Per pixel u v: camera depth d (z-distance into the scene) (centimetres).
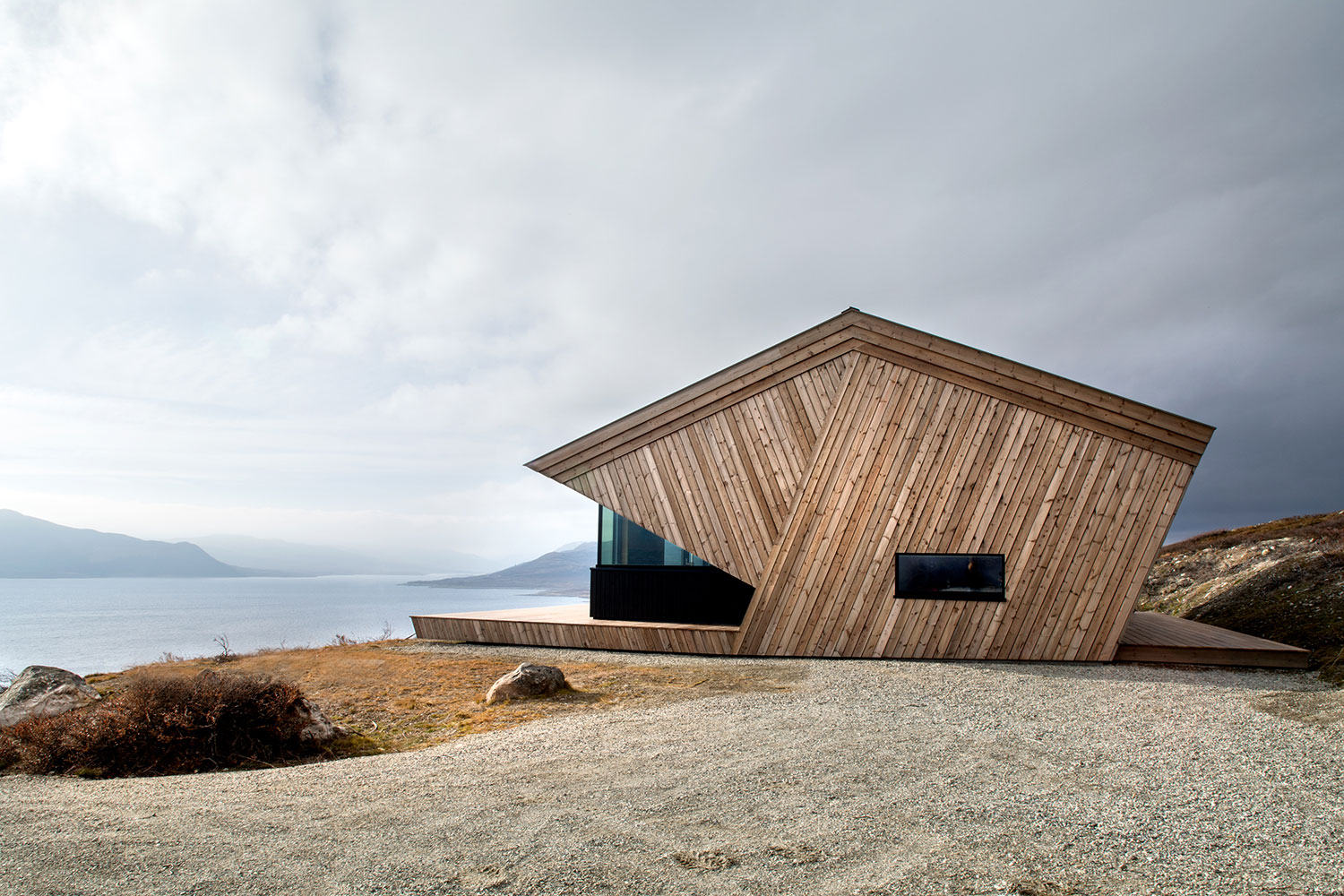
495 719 805
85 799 506
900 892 348
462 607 11144
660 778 546
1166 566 2348
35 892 345
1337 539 1850
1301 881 363
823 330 1331
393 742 724
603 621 1466
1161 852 401
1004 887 354
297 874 367
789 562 1285
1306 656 1088
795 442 1319
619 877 363
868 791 510
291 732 680
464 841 414
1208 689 934
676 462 1387
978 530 1212
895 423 1271
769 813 464
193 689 670
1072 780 539
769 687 960
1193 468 1135
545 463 1473
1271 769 572
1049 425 1204
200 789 532
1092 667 1116
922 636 1215
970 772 560
